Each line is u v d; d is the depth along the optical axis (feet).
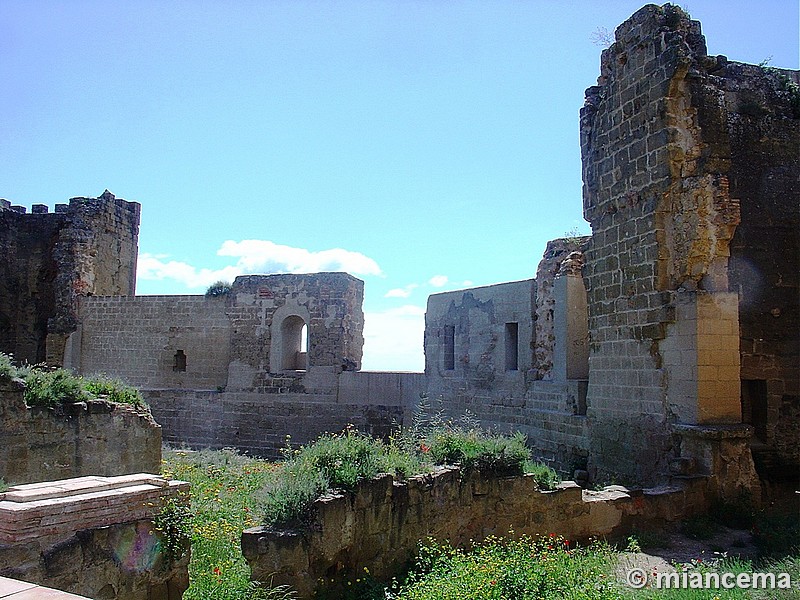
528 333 65.92
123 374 96.32
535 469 37.27
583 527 37.09
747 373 56.65
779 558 32.86
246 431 86.43
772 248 58.70
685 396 44.37
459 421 72.84
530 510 35.60
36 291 113.80
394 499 30.60
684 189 46.29
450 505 33.22
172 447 85.61
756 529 38.58
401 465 32.45
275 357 87.15
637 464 48.19
